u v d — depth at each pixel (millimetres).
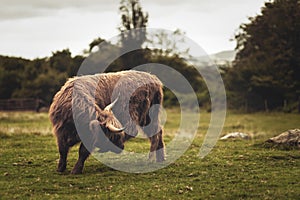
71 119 12086
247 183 11289
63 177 12023
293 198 10086
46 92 50062
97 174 12344
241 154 14906
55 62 51562
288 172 12359
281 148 15852
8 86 52438
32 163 13820
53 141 19000
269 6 52406
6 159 14477
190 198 10102
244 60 52875
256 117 39688
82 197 10211
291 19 49594
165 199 10047
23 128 23922
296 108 45281
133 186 11109
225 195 10312
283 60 48750
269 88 47156
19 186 11133
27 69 53312
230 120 36750
